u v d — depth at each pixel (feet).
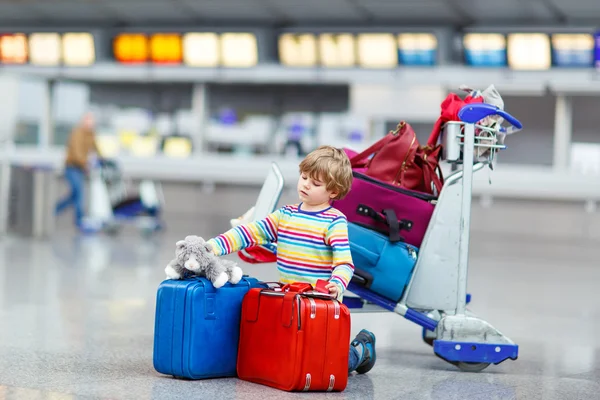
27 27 42.39
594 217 36.24
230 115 41.88
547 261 31.22
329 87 40.32
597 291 22.58
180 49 40.22
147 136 42.83
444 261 11.84
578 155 37.76
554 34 35.53
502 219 37.37
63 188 44.34
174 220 42.47
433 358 12.76
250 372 9.94
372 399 9.44
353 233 11.64
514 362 12.58
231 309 10.14
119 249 30.48
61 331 13.62
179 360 9.83
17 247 30.35
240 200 41.57
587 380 11.27
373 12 36.86
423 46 37.22
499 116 12.10
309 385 9.41
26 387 9.42
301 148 41.01
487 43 36.50
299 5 36.65
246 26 40.16
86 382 9.79
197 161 41.47
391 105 39.01
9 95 43.19
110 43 41.73
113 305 16.80
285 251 10.32
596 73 35.53
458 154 11.96
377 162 11.96
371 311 12.41
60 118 44.06
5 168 35.91
